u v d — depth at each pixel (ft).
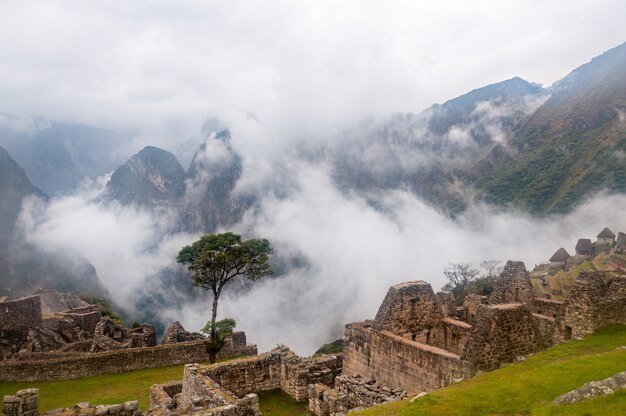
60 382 120.88
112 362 130.31
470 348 66.80
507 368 61.82
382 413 53.36
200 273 126.62
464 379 61.87
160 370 132.77
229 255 122.72
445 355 69.87
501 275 96.68
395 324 83.71
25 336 156.76
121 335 171.94
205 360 142.61
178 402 79.10
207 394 64.44
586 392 45.52
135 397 106.32
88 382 120.78
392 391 75.20
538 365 61.21
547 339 84.33
